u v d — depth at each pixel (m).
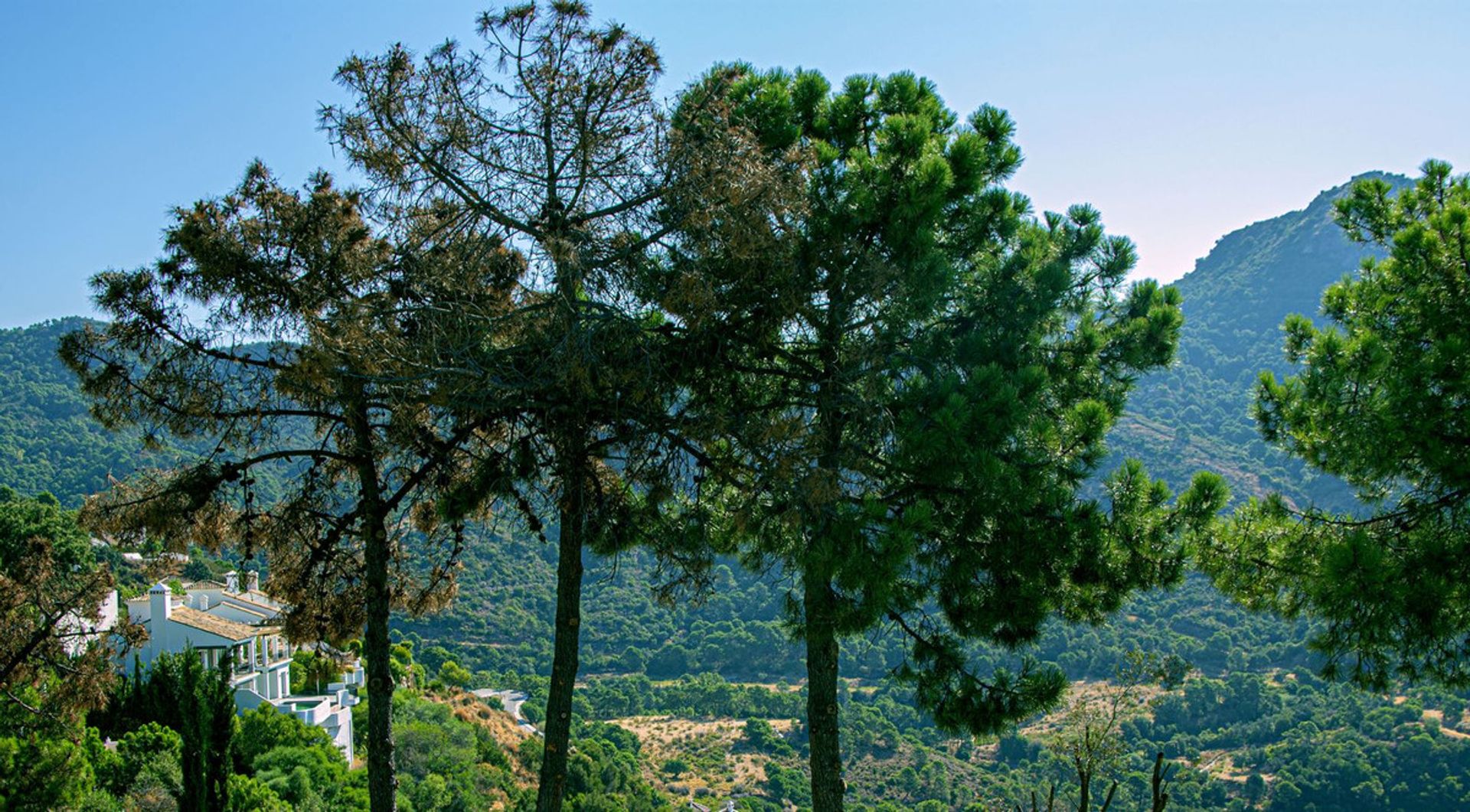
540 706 57.69
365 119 9.66
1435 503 10.54
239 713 28.50
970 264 10.88
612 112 9.62
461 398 9.30
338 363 8.91
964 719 9.79
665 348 9.72
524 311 9.24
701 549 10.55
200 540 10.39
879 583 8.63
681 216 9.30
